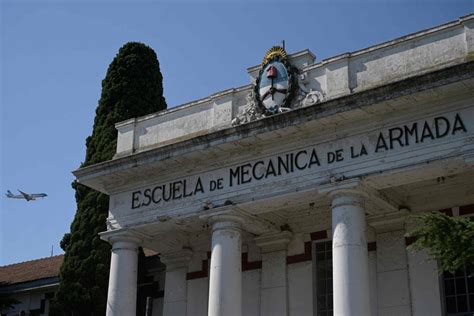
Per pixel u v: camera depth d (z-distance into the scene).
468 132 20.22
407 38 22.17
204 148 24.45
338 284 21.05
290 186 22.89
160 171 26.22
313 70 23.58
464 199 23.72
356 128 22.16
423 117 21.11
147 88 36.97
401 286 23.92
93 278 31.11
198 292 28.80
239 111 25.17
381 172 21.30
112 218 26.98
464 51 21.19
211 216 24.23
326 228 26.25
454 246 17.56
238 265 23.78
